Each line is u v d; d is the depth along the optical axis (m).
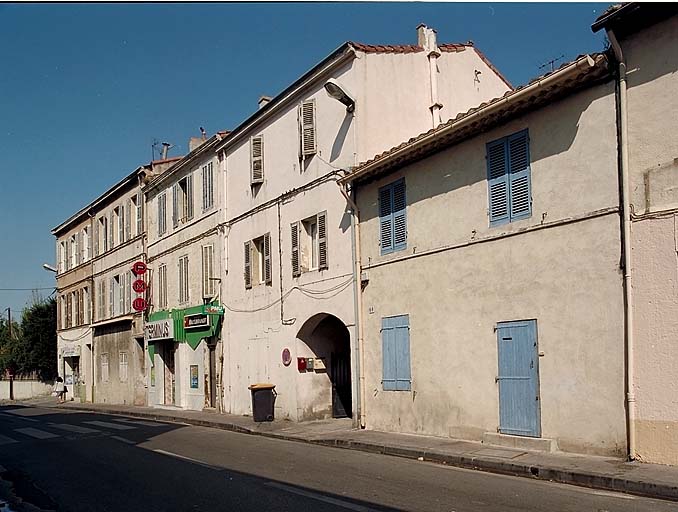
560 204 11.62
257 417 19.28
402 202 15.37
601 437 10.82
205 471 11.78
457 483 9.90
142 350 31.52
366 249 16.58
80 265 39.41
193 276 26.05
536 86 11.40
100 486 10.91
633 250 10.45
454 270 13.80
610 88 10.90
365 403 16.45
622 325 10.58
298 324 19.25
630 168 10.55
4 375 51.94
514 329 12.38
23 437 18.64
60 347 42.94
